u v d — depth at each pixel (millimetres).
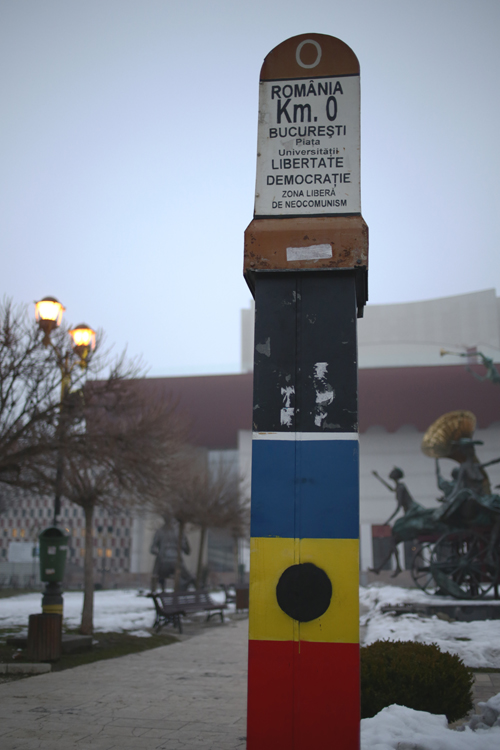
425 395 62469
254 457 3725
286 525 3615
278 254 3965
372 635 10930
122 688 7406
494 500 15602
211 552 68688
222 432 66375
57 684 7613
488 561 14922
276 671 3445
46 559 11336
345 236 3936
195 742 5012
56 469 12422
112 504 13719
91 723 5621
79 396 12461
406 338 70188
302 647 3455
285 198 4094
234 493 29922
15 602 22047
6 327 12258
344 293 3887
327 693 3383
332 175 4098
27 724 5551
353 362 3787
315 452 3689
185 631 15211
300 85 4258
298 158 4152
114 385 13242
